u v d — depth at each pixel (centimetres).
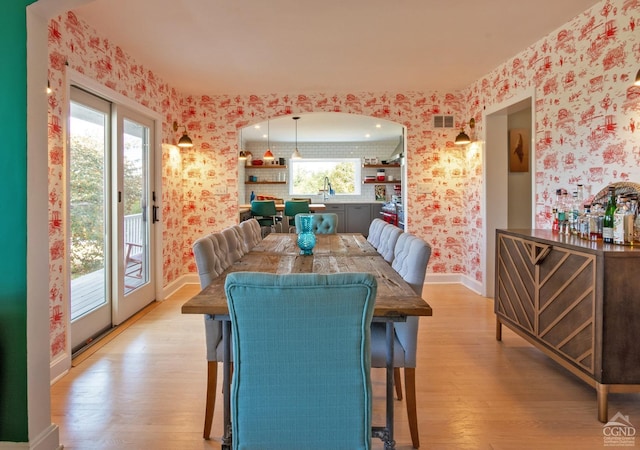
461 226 507
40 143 169
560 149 309
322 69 409
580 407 213
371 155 965
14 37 161
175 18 289
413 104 500
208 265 194
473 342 307
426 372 256
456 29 313
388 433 164
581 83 286
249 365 124
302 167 971
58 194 256
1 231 162
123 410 211
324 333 122
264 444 126
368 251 275
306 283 119
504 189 438
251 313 121
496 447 179
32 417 165
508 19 296
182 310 143
